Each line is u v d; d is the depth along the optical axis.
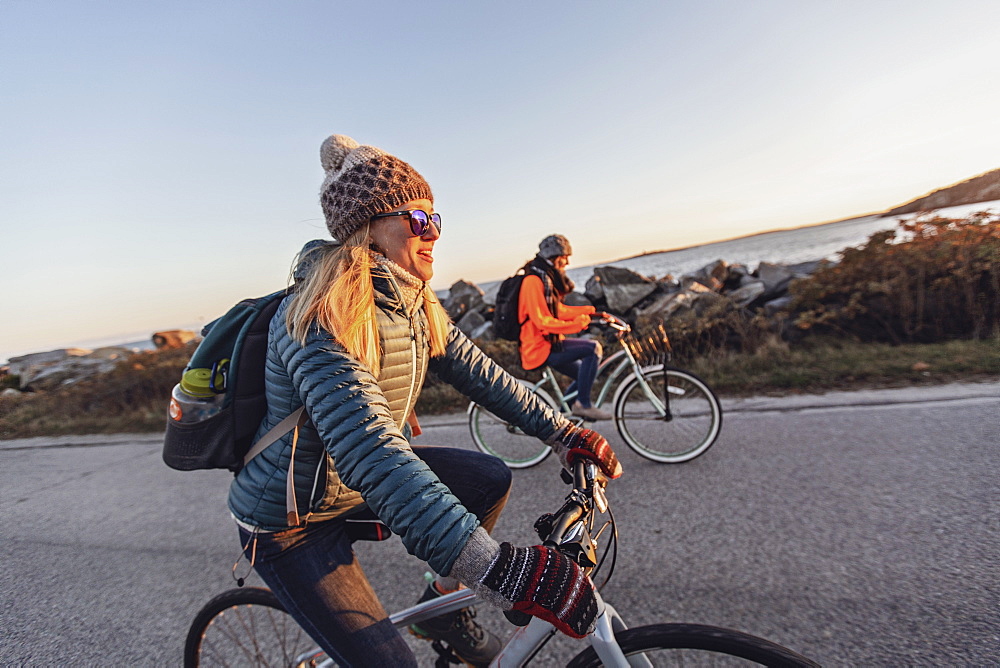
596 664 1.31
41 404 10.90
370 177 1.26
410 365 1.34
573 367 4.41
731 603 2.38
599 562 1.38
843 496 3.16
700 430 4.15
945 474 3.25
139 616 2.93
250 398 1.29
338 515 1.40
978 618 2.10
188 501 4.62
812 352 6.55
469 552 0.97
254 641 1.85
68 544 4.00
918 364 5.40
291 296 1.22
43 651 2.70
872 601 2.28
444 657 1.76
